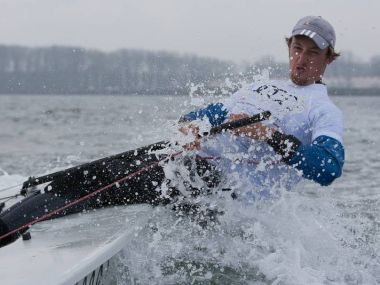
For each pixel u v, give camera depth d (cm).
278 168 307
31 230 261
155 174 299
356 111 2722
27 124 1725
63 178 285
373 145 1047
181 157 304
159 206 302
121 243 245
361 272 279
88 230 258
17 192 339
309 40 317
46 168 721
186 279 267
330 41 320
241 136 306
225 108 339
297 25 325
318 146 285
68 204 274
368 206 455
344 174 670
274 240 296
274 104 321
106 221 271
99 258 222
